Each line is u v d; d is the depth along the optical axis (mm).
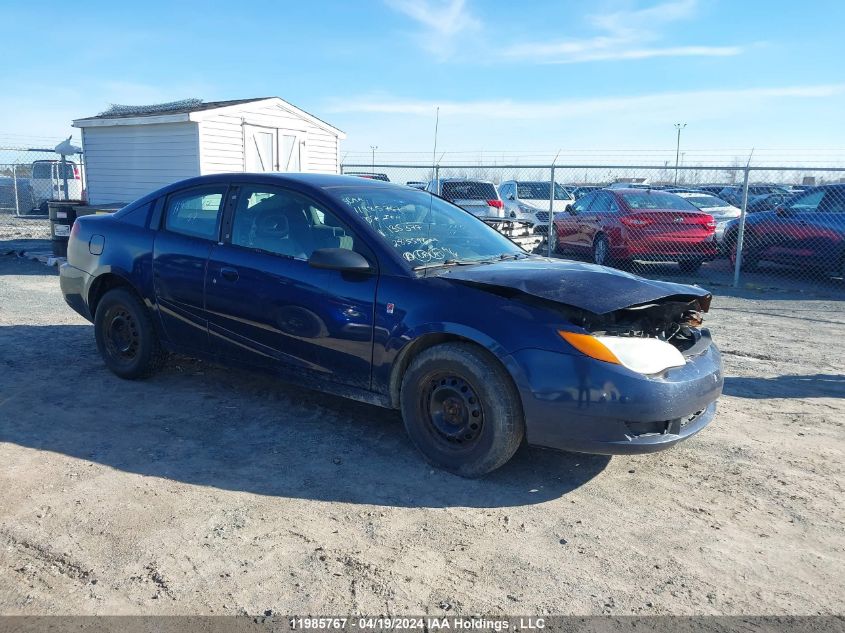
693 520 3377
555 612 2629
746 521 3377
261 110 14727
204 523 3182
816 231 11195
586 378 3361
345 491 3557
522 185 18328
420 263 4004
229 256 4500
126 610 2557
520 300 3621
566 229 14172
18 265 11930
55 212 11680
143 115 14289
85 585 2693
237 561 2887
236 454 3959
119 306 5121
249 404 4770
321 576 2805
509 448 3592
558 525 3293
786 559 3047
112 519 3186
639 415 3365
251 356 4469
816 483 3811
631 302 3512
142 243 4977
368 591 2719
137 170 14531
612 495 3621
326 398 4934
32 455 3838
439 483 3682
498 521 3312
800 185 14516
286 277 4219
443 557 2982
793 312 9109
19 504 3293
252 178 4621
